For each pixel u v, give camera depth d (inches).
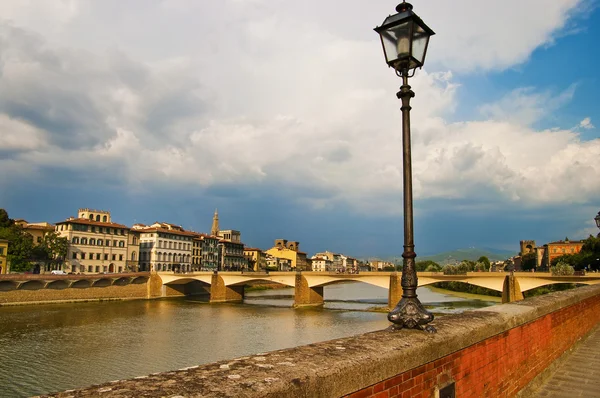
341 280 3206.2
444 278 2901.1
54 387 1230.9
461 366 242.4
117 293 3796.8
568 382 385.1
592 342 570.3
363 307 3221.0
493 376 283.1
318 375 146.9
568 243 5447.8
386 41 262.1
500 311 331.3
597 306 753.0
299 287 3321.9
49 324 2273.6
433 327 231.3
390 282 2979.8
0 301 2999.5
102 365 1462.8
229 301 3821.4
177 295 4335.6
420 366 204.1
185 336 1980.8
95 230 4382.4
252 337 1964.8
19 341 1822.1
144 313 2819.9
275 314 2795.3
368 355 175.5
